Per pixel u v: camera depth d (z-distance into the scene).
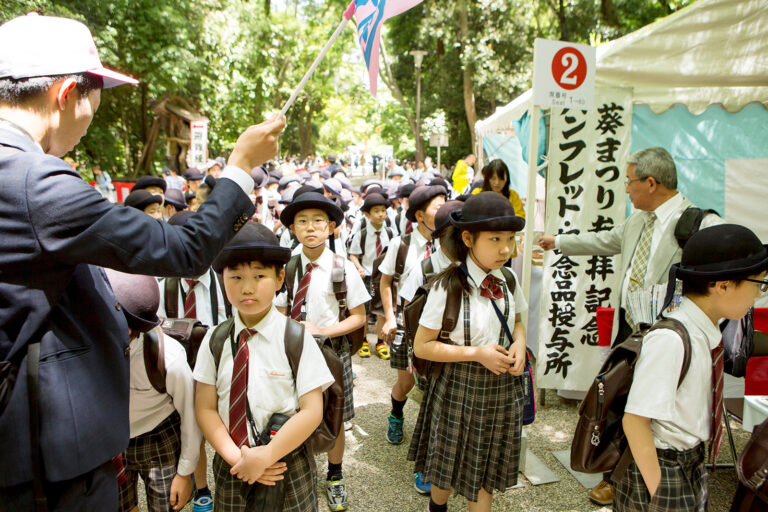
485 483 2.20
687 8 3.47
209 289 2.86
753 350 2.55
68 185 1.08
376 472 3.04
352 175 38.97
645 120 3.96
